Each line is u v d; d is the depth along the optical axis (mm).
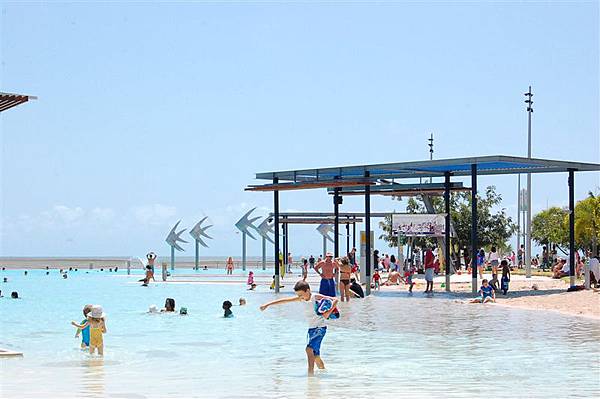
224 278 63094
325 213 60844
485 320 24438
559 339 19469
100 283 57594
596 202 63719
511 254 75188
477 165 35656
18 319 26766
